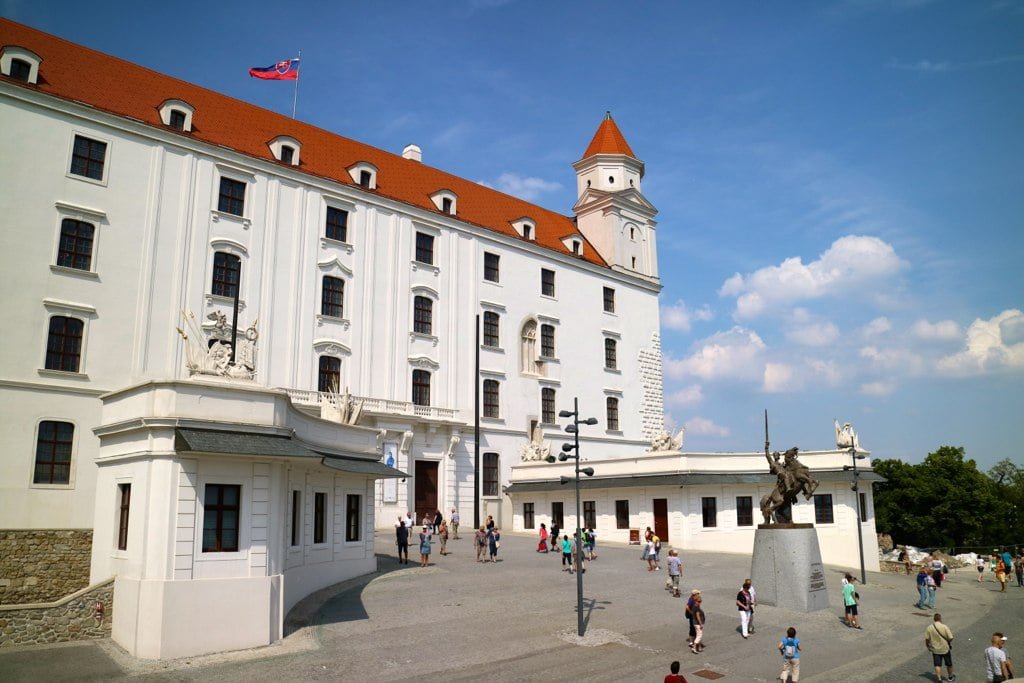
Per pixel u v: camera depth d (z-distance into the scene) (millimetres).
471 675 21422
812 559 34188
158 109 51125
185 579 23406
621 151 84188
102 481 27266
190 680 20312
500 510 64625
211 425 24812
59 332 43406
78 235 45062
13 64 44750
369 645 24156
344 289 57125
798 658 23000
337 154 63031
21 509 40312
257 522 25125
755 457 55812
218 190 51375
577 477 28375
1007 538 102500
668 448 56406
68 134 45375
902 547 71125
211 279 49906
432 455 59719
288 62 61375
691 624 25656
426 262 63344
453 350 63531
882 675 24000
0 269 41656
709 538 53031
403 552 42531
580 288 76312
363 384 56781
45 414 41875
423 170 71188
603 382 76562
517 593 32625
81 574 41406
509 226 72438
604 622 28438
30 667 21297
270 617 24516
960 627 33031
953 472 85438
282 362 52594
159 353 46844
